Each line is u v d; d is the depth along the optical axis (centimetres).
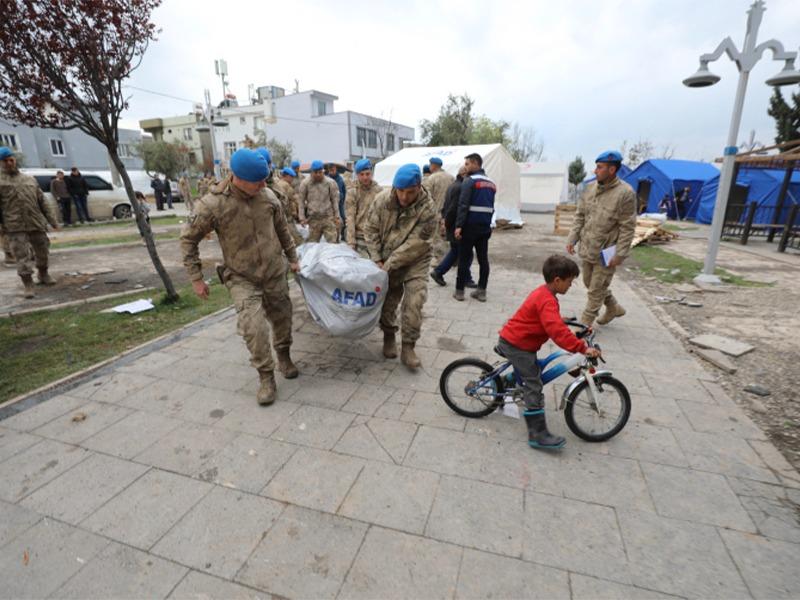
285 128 4309
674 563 203
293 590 191
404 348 402
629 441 296
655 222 1252
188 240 327
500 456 281
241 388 372
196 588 193
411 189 353
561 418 326
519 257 1005
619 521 228
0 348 463
